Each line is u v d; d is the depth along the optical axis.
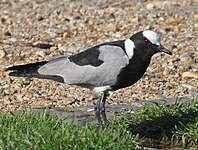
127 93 14.91
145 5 24.44
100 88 11.79
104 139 10.26
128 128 12.30
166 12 23.03
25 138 10.26
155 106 13.12
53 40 19.83
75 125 10.98
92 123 11.75
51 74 11.94
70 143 10.10
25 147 10.02
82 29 21.16
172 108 13.08
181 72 16.45
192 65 17.02
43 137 10.26
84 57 11.85
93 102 14.35
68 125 10.83
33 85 15.36
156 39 11.48
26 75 11.96
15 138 10.30
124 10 23.70
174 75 16.23
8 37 20.06
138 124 12.45
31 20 22.53
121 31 20.80
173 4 24.16
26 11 23.92
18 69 12.04
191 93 14.95
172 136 12.08
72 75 11.80
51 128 10.67
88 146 10.05
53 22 22.20
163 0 24.98
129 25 21.45
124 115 12.80
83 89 15.16
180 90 15.16
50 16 23.05
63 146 9.98
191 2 24.58
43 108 13.74
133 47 11.52
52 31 20.97
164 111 12.89
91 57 11.77
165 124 12.41
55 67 11.99
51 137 10.25
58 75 11.91
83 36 20.30
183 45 18.83
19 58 17.62
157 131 12.34
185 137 12.00
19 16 23.11
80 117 13.05
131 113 13.02
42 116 11.29
